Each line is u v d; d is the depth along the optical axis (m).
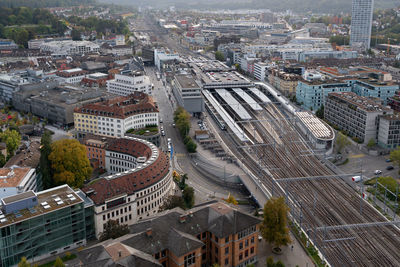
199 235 183.00
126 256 152.75
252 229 189.88
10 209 193.12
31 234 193.12
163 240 171.75
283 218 199.50
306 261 198.50
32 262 195.38
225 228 181.12
